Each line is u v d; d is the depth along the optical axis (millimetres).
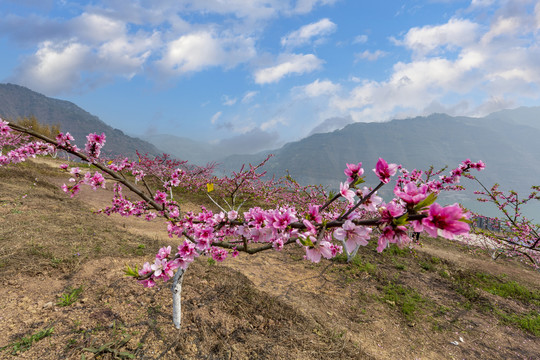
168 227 2787
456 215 1064
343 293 7137
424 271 9664
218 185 16375
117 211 3094
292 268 8219
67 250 5574
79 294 4203
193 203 14805
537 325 6875
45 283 4363
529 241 6379
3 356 2857
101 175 2344
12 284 4156
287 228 1812
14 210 7441
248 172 10664
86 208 10070
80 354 3033
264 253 9062
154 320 3832
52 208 8516
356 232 1427
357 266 8984
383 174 1580
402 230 1253
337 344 4316
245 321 4328
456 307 7434
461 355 5477
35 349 3010
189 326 3873
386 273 8852
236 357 3516
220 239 2811
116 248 6336
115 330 3512
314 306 6000
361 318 6051
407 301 7219
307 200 10562
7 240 5508
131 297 4316
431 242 13938
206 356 3441
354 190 1786
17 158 2162
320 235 1578
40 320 3496
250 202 14016
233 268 7051
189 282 5133
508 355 5711
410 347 5375
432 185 3953
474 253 13070
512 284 9508
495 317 7172
